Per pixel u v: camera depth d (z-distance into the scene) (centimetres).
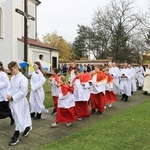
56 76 586
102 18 3158
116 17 3075
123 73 838
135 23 3030
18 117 393
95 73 621
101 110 615
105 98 684
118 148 364
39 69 558
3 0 1602
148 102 795
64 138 411
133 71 977
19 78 401
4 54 1614
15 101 392
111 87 704
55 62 2131
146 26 2975
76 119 528
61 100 483
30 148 374
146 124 496
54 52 2105
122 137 414
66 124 502
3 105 466
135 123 503
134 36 3059
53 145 377
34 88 537
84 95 541
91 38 3672
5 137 420
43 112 600
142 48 3050
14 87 401
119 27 3064
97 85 612
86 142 389
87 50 4488
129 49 3206
